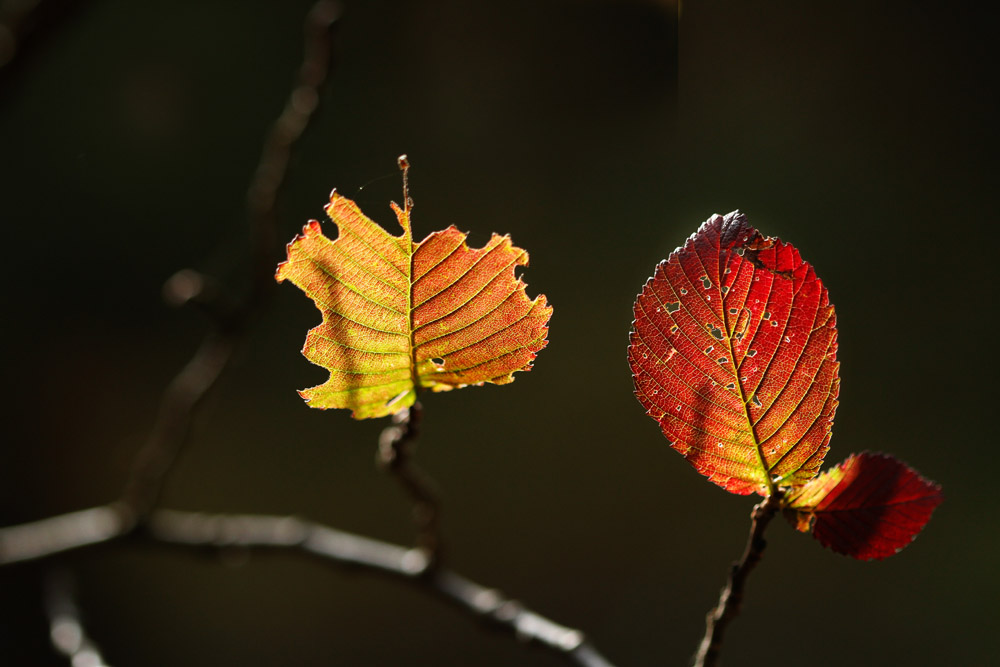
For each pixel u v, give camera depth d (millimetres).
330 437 2834
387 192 710
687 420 690
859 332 2723
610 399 2762
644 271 2562
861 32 2832
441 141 2438
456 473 2736
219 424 2758
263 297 982
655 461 2734
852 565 2461
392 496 2781
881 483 689
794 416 688
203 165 3012
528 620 813
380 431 2855
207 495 2684
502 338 685
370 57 2535
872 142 2830
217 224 2949
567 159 2412
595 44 1295
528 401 2818
